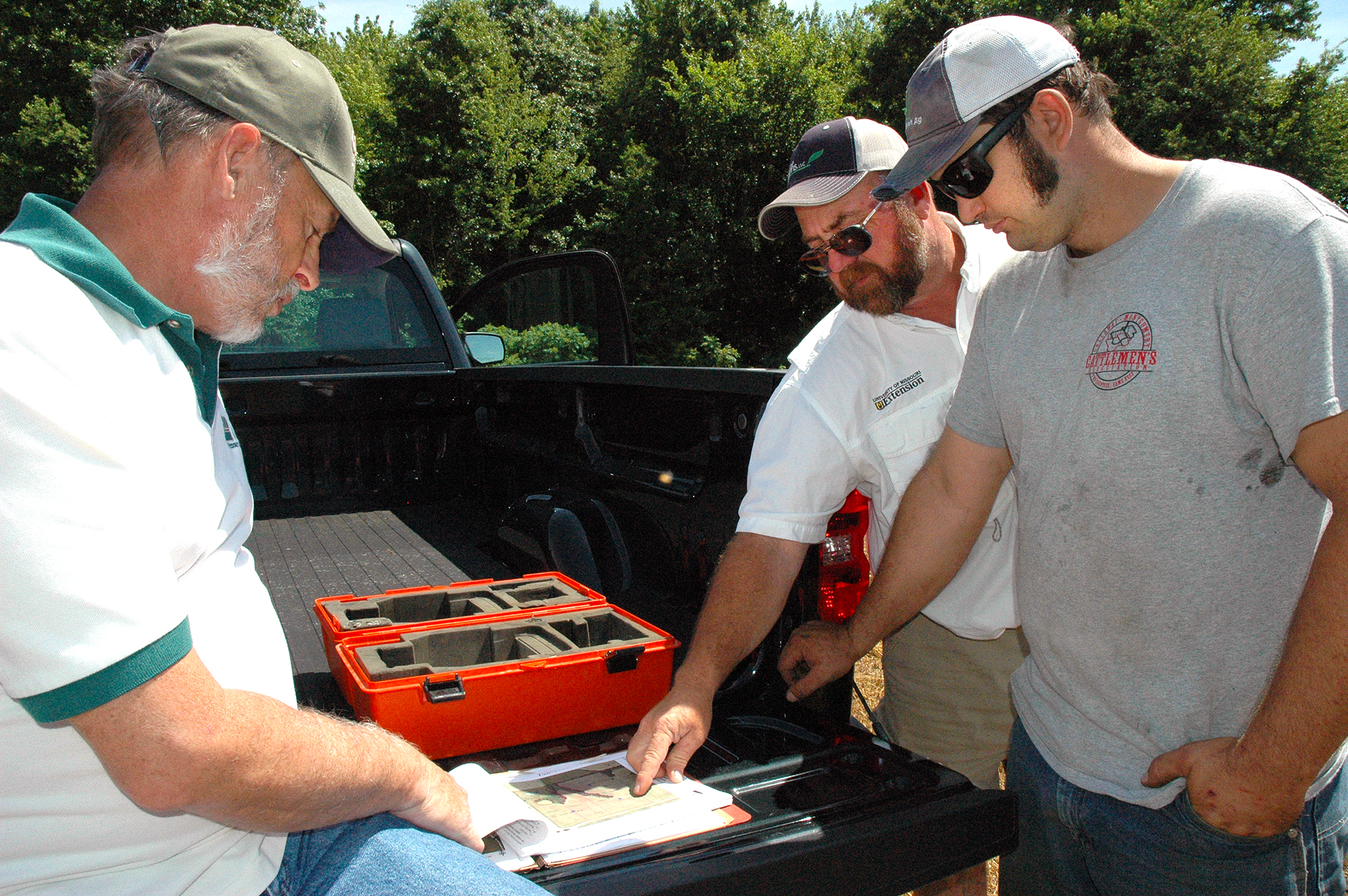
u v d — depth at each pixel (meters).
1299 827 1.31
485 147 19.58
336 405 3.35
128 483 0.87
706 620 1.57
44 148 16.98
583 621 1.75
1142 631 1.35
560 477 2.65
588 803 1.30
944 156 1.31
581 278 3.66
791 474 1.63
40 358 0.83
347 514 3.45
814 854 1.23
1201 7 18.55
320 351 3.62
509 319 4.28
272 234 1.09
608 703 1.57
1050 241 1.34
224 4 19.67
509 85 20.94
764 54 20.67
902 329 1.82
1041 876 1.64
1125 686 1.38
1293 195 1.17
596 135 23.12
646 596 2.14
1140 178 1.31
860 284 1.75
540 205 20.42
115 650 0.82
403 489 3.58
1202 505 1.26
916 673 2.17
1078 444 1.35
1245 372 1.19
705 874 1.16
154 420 0.95
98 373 0.87
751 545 1.62
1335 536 1.08
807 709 1.66
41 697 0.81
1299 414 1.11
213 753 0.88
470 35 20.47
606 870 1.15
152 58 1.04
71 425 0.83
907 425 1.79
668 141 21.75
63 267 0.90
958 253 1.90
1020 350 1.46
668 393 2.01
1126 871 1.44
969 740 2.13
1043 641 1.50
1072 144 1.29
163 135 1.00
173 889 0.99
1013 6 19.41
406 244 3.85
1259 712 1.18
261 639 1.13
